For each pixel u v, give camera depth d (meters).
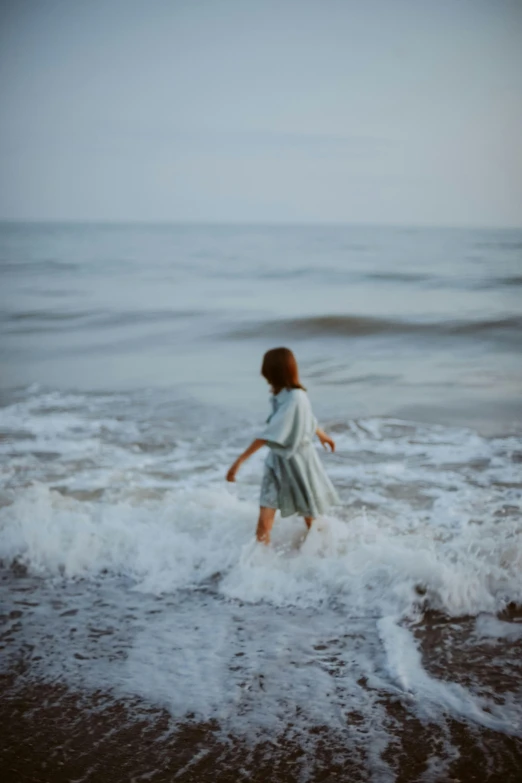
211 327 11.38
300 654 2.72
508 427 6.11
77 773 2.06
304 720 2.31
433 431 6.01
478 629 2.88
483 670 2.59
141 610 3.10
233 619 3.01
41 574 3.47
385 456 5.34
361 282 18.09
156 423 6.31
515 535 3.60
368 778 2.04
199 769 2.08
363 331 11.00
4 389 7.64
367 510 4.20
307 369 8.59
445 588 3.06
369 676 2.56
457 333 10.75
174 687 2.51
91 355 9.57
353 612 3.05
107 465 5.12
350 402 6.98
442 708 2.36
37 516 3.93
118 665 2.66
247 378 8.20
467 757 2.12
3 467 5.05
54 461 5.21
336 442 5.73
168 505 4.10
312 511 3.52
